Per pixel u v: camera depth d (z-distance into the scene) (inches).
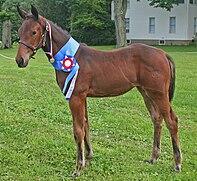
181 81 489.4
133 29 1413.6
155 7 1277.1
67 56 181.8
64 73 183.0
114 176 193.5
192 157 220.5
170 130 194.4
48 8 1525.6
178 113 323.3
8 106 331.6
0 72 549.6
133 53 189.0
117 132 266.7
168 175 194.4
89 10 1385.3
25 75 521.7
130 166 204.8
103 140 247.3
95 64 185.0
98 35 1382.9
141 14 1390.3
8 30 1186.0
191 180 189.9
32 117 297.9
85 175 193.8
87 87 184.4
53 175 193.0
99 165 205.8
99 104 350.0
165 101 189.6
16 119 288.0
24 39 175.2
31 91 402.0
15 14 1122.7
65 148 229.5
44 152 223.0
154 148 210.5
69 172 198.2
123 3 1100.5
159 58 187.9
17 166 202.5
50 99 362.0
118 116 306.0
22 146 232.4
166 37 1365.7
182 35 1339.8
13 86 429.4
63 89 184.9
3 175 192.9
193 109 339.0
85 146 201.8
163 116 192.7
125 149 231.6
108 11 1417.3
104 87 186.7
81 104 184.4
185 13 1321.4
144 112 325.4
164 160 216.1
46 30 179.9
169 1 1216.2
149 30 1391.5
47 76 516.7
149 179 188.9
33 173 194.7
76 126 185.8
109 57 187.9
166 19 1354.6
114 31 1384.1
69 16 1530.5
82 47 188.2
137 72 189.0
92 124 281.6
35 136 249.4
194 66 661.9
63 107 333.1
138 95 389.7
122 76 187.0
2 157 213.3
